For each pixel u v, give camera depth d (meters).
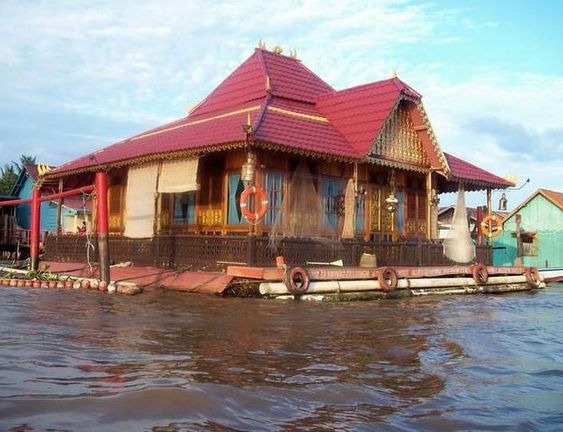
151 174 18.73
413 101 20.73
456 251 21.77
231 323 10.29
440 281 18.64
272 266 15.73
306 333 9.59
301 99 21.09
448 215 37.78
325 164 19.05
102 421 4.64
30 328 8.97
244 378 6.33
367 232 20.53
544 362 8.12
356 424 5.07
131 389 5.51
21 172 42.88
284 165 17.78
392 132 20.73
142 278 17.23
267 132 16.33
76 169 22.12
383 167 21.02
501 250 35.09
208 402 5.28
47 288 16.44
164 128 22.81
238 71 22.91
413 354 8.24
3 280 17.67
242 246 15.65
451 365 7.65
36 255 20.45
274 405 5.45
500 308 15.14
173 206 20.14
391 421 5.23
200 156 17.03
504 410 5.75
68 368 6.34
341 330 10.08
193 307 12.40
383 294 16.45
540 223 34.19
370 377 6.78
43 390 5.40
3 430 4.32
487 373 7.29
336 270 15.46
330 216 18.94
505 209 26.02
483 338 9.92
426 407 5.72
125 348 7.64
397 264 19.59
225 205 18.05
